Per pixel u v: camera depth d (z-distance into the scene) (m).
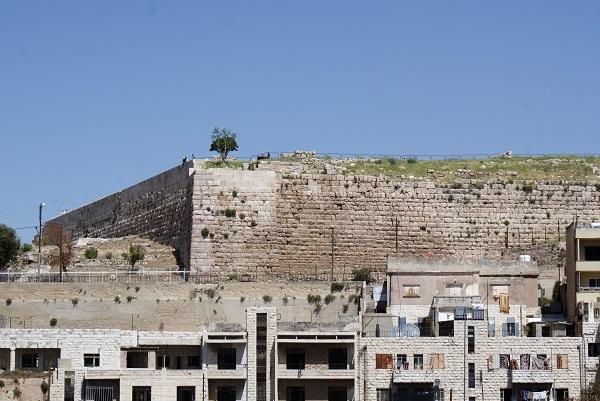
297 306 175.50
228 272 191.12
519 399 160.50
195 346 164.38
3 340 164.12
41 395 158.88
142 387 159.00
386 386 160.75
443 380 160.62
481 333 161.50
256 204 194.25
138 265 194.25
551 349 161.25
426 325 170.38
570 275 171.25
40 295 175.50
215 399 160.62
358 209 197.50
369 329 166.38
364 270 190.50
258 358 161.50
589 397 157.50
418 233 198.62
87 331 164.62
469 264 172.00
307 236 195.25
